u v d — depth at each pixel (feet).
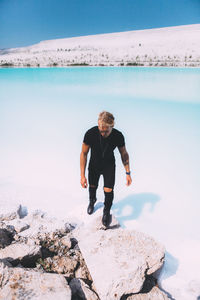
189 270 5.89
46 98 30.19
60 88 37.40
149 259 5.44
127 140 15.75
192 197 9.26
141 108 24.04
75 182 10.40
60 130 18.08
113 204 8.84
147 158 12.96
